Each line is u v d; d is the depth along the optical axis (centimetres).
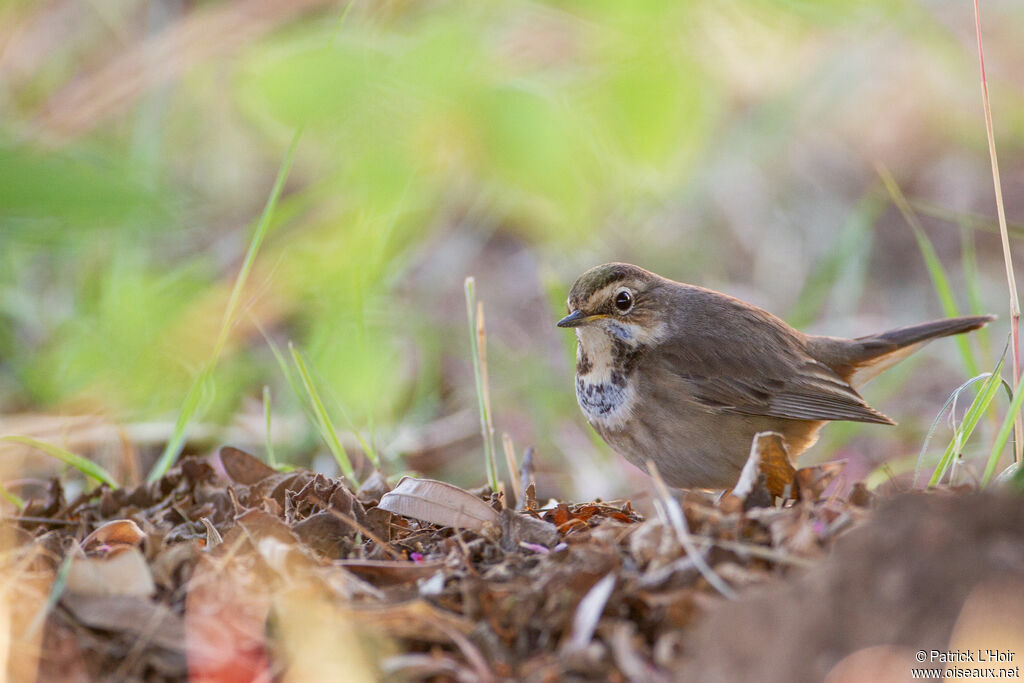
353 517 841
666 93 1091
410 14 1188
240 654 657
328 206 1492
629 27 1090
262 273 1403
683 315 1154
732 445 1138
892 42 2095
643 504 1304
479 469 1428
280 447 1341
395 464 1318
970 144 2122
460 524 835
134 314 1289
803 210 1936
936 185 2062
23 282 1534
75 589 689
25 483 1242
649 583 675
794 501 795
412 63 956
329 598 692
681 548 700
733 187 1919
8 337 1515
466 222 1780
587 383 1166
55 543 817
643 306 1144
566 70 1277
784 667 598
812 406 1135
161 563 725
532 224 1647
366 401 1268
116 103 1405
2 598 666
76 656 658
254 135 1642
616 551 710
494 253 1809
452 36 964
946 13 2183
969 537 606
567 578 675
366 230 1256
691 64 1127
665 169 1147
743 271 1864
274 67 933
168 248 1536
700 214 1884
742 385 1130
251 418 1392
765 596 612
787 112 1978
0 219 556
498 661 649
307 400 1278
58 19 1728
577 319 1128
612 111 1102
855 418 1134
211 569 724
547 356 1642
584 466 1405
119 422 1280
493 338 1655
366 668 643
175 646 663
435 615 657
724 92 1978
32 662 652
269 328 1562
